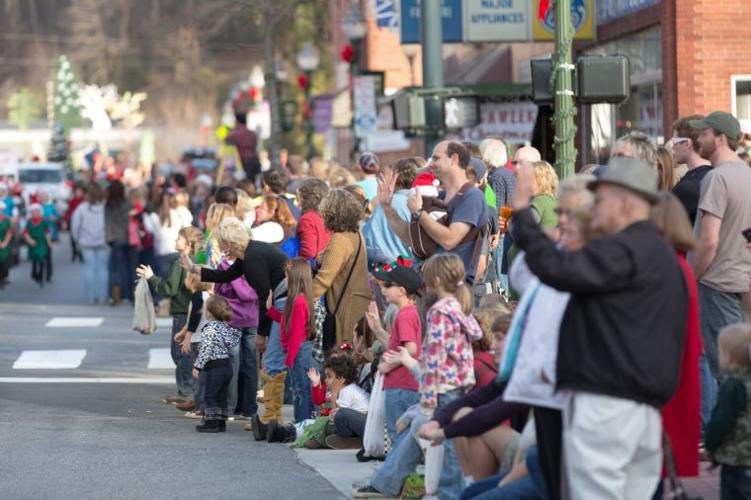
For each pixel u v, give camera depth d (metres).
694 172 23.30
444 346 19.70
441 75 42.47
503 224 29.94
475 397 17.86
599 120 51.59
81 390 34.47
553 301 15.47
